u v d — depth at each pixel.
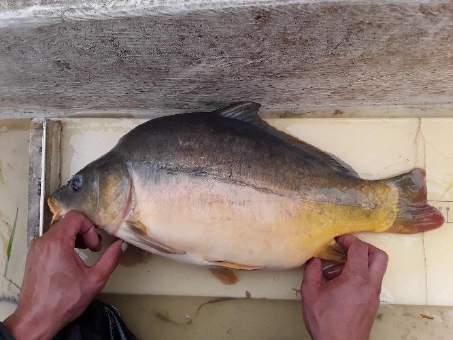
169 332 0.60
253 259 0.52
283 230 0.52
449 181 0.58
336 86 0.56
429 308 0.58
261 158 0.52
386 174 0.59
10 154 0.66
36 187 0.61
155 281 0.60
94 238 0.53
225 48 0.50
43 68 0.55
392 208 0.54
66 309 0.49
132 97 0.59
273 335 0.59
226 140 0.52
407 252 0.58
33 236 0.60
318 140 0.60
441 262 0.58
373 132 0.60
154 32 0.48
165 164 0.52
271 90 0.57
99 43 0.50
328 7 0.44
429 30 0.46
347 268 0.51
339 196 0.53
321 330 0.50
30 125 0.65
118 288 0.60
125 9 0.46
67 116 0.63
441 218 0.54
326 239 0.53
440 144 0.59
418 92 0.57
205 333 0.60
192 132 0.52
